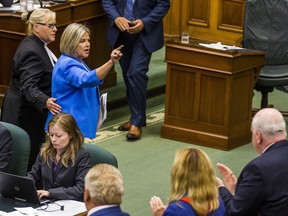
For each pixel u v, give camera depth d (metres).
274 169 6.43
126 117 12.32
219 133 11.09
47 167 7.67
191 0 15.02
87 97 8.93
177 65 11.20
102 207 5.86
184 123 11.30
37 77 9.12
